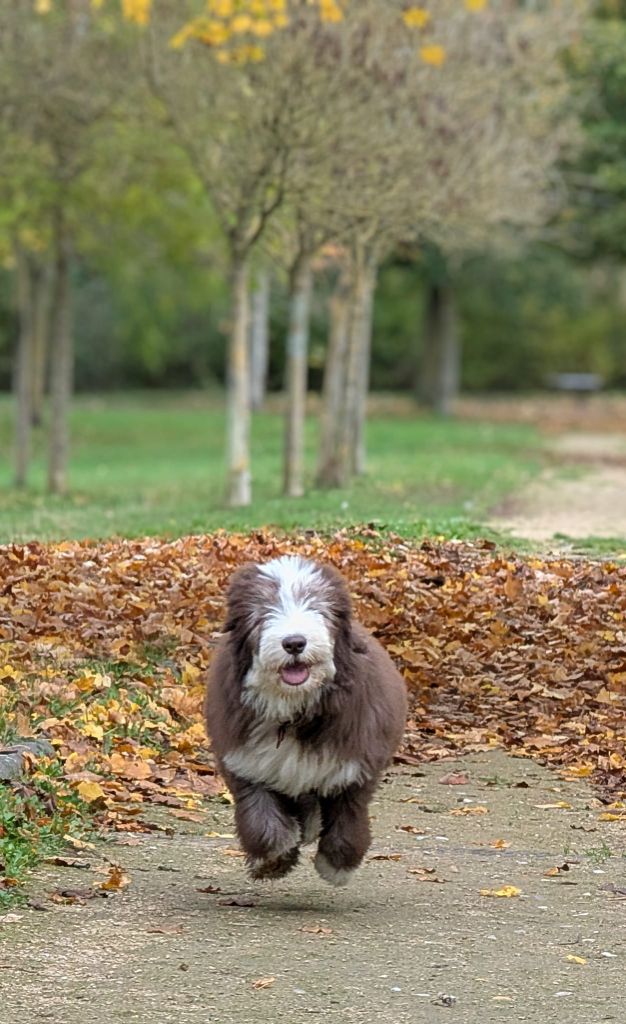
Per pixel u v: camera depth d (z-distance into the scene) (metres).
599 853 8.02
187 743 9.48
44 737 9.16
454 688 11.38
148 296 51.59
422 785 9.39
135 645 11.45
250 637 6.51
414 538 15.60
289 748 6.70
